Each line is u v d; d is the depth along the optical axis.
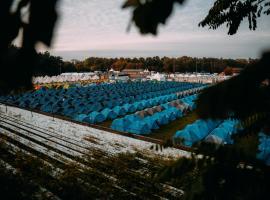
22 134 23.91
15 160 16.02
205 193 2.02
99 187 13.22
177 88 77.19
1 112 35.72
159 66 186.62
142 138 25.83
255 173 1.99
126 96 57.19
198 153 2.22
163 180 2.24
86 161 17.22
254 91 1.31
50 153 18.66
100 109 39.81
